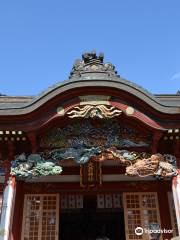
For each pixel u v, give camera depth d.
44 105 17.08
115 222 25.39
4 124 17.12
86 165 20.41
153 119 17.30
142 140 18.14
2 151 18.09
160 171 17.17
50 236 19.44
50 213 20.16
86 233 25.84
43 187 20.91
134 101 17.23
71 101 17.27
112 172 20.42
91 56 22.67
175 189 16.97
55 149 17.69
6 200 16.62
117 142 18.06
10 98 21.47
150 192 20.80
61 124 17.80
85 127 18.14
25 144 17.94
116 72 22.28
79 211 23.25
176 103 20.70
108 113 17.11
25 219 19.81
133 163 17.50
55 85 17.12
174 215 19.83
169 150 18.12
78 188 20.98
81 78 17.25
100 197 21.95
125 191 20.92
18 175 17.25
